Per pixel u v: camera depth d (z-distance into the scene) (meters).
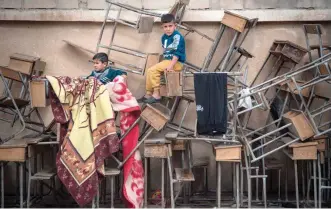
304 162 6.66
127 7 6.44
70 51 6.83
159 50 6.79
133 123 5.84
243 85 6.20
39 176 5.75
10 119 6.84
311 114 6.18
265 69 6.80
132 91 6.81
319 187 5.84
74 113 5.59
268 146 6.75
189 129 6.57
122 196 6.25
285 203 6.25
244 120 6.71
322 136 5.87
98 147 5.58
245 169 5.95
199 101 5.48
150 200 6.41
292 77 5.77
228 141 5.66
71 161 5.52
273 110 6.64
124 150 5.86
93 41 6.80
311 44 6.76
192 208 5.98
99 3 6.75
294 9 6.73
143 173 5.91
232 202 6.34
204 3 6.73
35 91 5.56
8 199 6.57
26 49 6.82
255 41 6.79
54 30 6.81
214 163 6.80
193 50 6.79
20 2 6.75
